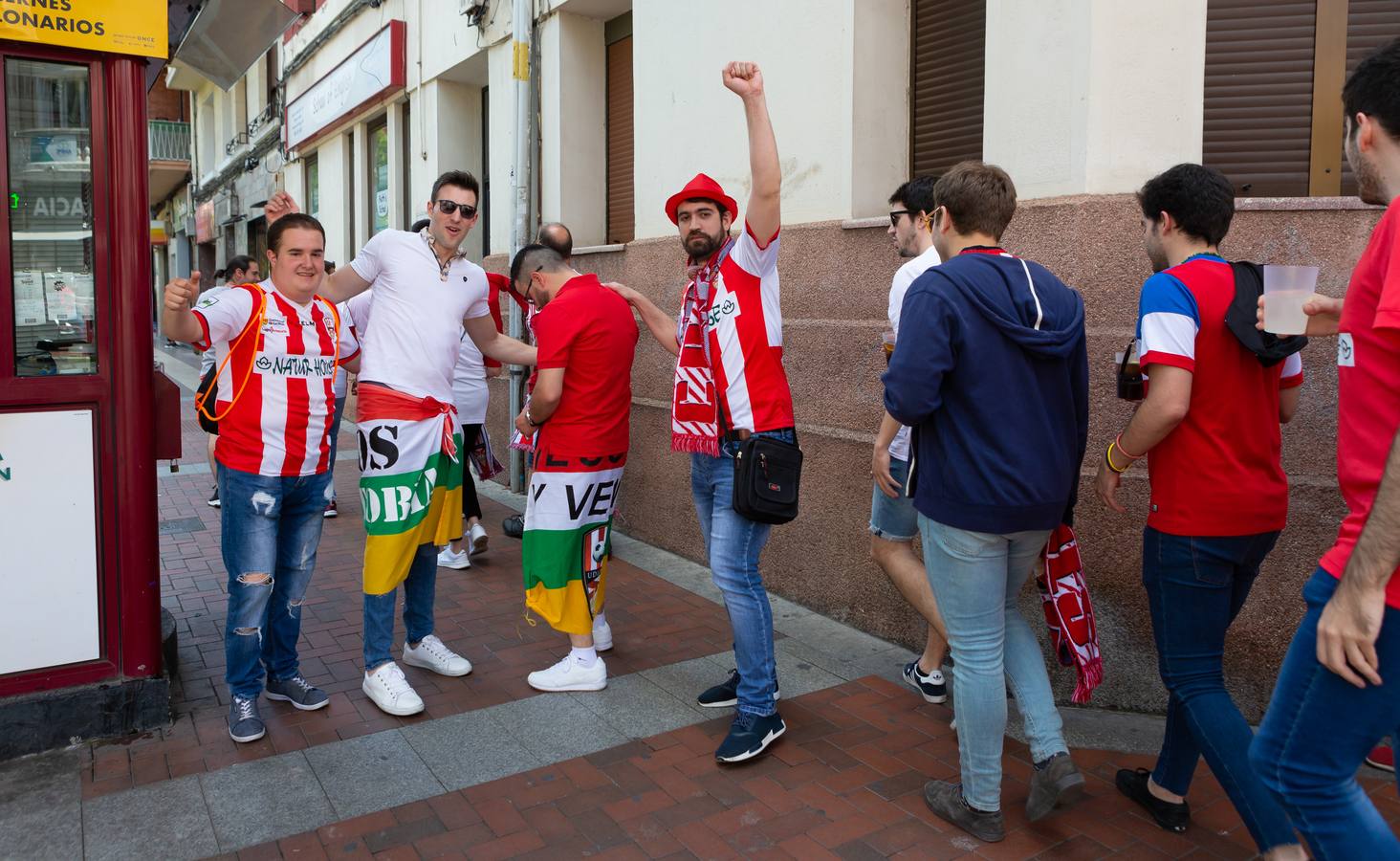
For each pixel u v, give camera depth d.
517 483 7.71
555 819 2.93
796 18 5.03
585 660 3.93
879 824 2.91
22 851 2.73
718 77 5.61
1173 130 3.69
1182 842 2.81
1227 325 2.55
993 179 2.74
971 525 2.62
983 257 2.67
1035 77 3.91
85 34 3.21
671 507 6.03
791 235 5.03
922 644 4.33
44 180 3.26
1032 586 3.85
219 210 20.86
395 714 3.65
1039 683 2.80
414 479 3.69
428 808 2.99
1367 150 1.90
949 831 2.87
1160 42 3.67
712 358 3.31
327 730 3.55
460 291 3.81
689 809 2.99
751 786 3.14
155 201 31.95
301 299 3.45
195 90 23.59
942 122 4.73
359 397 3.72
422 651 4.12
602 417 3.77
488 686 3.98
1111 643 3.74
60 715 3.36
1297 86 3.92
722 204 3.42
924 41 4.82
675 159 6.04
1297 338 2.53
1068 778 2.64
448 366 3.78
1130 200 3.64
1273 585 3.55
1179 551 2.64
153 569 3.52
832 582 4.79
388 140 10.79
